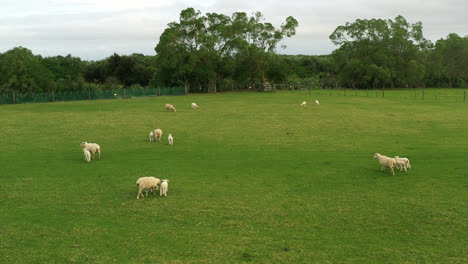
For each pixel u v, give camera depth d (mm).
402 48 108875
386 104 56250
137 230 12477
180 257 10688
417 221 13000
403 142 26891
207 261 10469
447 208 14062
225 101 63469
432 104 55719
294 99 67375
